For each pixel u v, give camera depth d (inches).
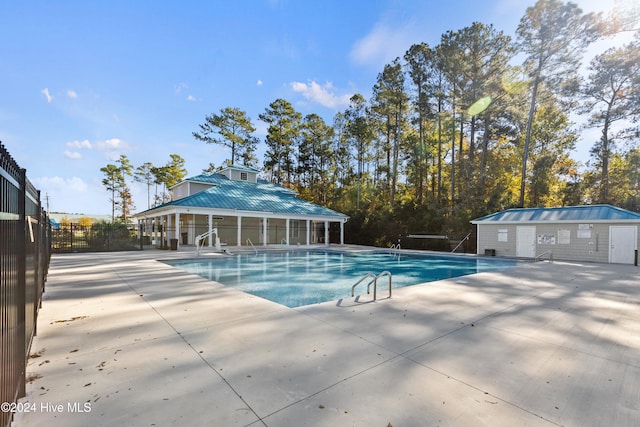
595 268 438.3
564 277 349.1
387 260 621.6
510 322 177.5
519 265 486.6
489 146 1096.2
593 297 245.0
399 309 203.6
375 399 94.3
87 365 116.3
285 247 825.5
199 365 117.3
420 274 445.1
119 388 99.3
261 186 1061.8
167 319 176.6
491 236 677.9
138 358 123.2
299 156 1552.7
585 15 724.7
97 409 87.4
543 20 778.2
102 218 1660.9
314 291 313.3
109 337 147.0
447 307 210.1
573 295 252.2
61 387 99.4
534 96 844.6
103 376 107.6
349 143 1437.0
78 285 278.8
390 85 1120.8
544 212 634.2
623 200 852.6
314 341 143.7
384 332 157.2
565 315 193.0
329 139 1544.0
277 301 264.5
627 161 919.7
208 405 90.1
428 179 1326.3
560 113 1005.8
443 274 444.5
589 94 858.1
